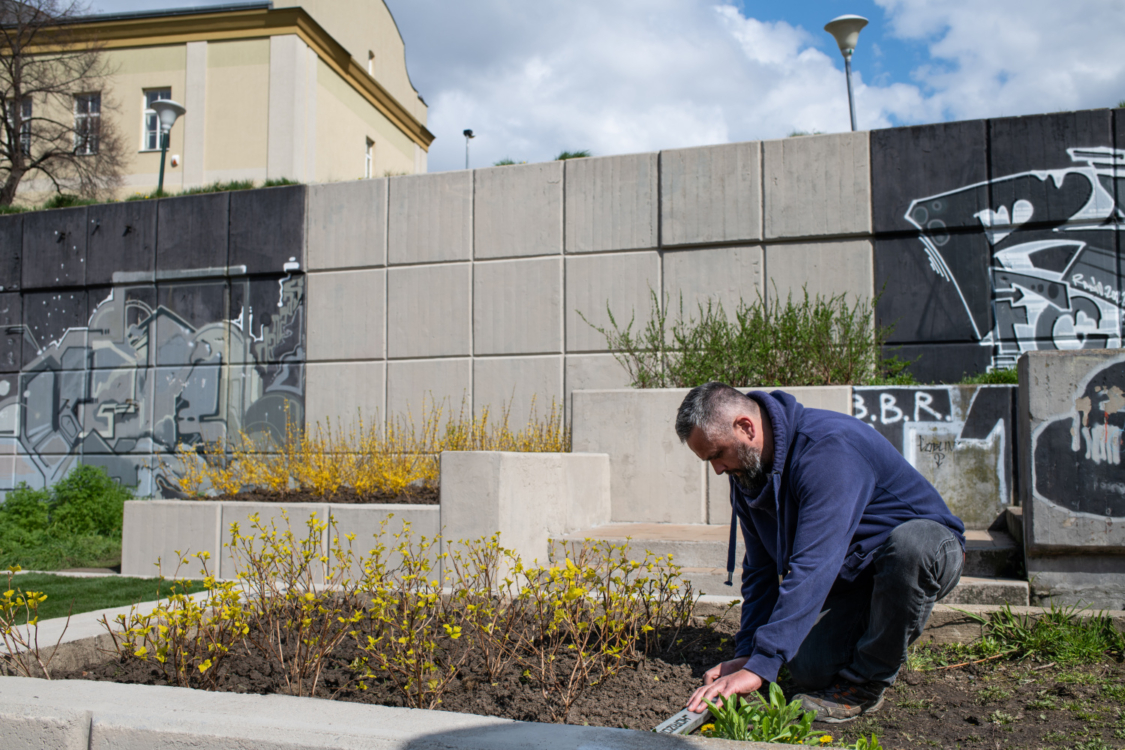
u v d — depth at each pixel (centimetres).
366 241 980
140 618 302
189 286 1052
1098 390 351
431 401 941
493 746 169
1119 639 311
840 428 258
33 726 202
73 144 2092
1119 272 756
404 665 264
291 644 319
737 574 416
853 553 264
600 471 582
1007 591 361
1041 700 267
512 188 929
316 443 914
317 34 2147
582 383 885
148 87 2138
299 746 180
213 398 1030
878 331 786
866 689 266
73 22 2109
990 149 792
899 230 805
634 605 324
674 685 277
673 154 875
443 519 470
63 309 1110
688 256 864
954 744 236
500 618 333
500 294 924
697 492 576
